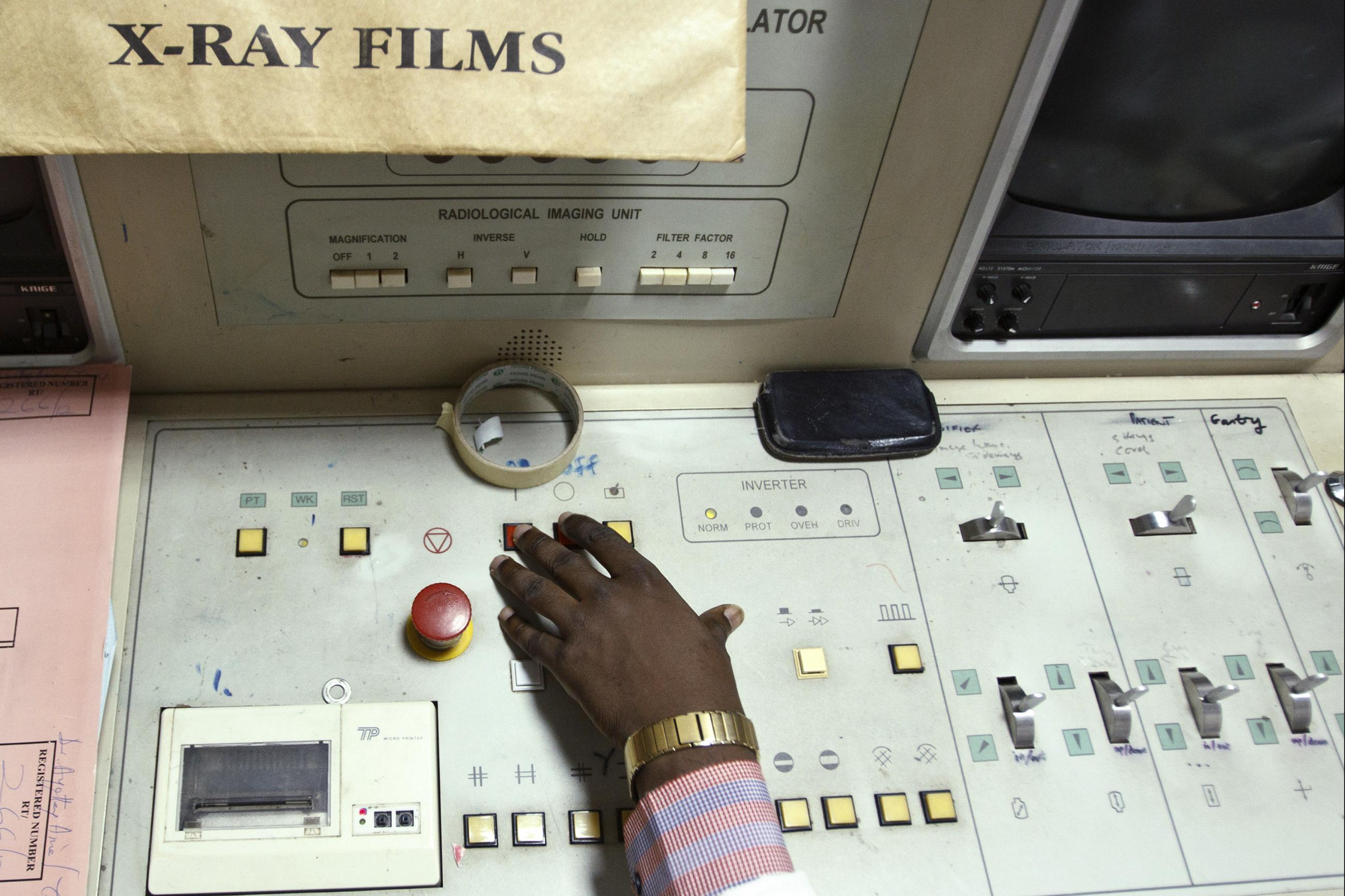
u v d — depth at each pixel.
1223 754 0.92
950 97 0.82
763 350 1.02
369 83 0.64
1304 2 0.82
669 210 0.88
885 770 0.87
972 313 1.03
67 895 0.73
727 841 0.71
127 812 0.77
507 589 0.89
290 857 0.77
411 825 0.79
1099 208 0.99
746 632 0.91
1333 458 1.10
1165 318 1.08
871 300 0.98
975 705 0.91
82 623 0.81
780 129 0.83
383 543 0.91
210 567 0.87
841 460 1.01
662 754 0.75
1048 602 0.97
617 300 0.94
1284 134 0.93
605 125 0.66
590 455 0.98
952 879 0.84
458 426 0.95
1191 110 0.90
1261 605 1.00
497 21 0.64
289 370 0.96
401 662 0.85
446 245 0.87
